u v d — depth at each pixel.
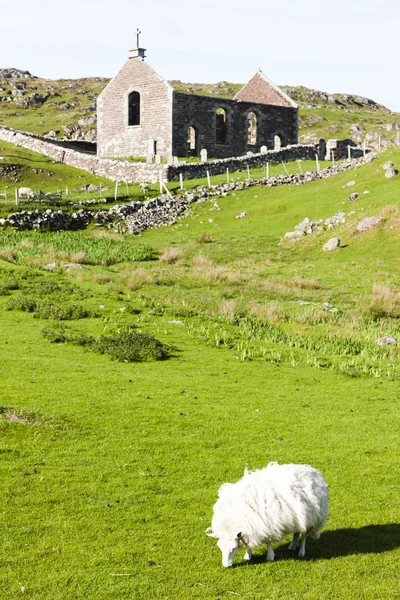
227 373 21.45
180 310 29.80
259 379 20.92
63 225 53.25
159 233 53.56
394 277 38.59
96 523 11.41
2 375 19.47
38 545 10.70
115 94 83.75
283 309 31.73
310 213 53.00
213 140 82.69
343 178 60.62
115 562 10.32
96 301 30.69
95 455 14.16
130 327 26.53
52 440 14.81
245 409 17.69
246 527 9.64
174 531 11.27
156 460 14.05
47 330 24.75
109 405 17.33
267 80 90.69
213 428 16.06
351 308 32.75
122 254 44.69
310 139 130.50
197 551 10.72
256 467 13.81
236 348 24.84
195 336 26.11
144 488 12.73
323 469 13.89
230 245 48.06
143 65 80.44
